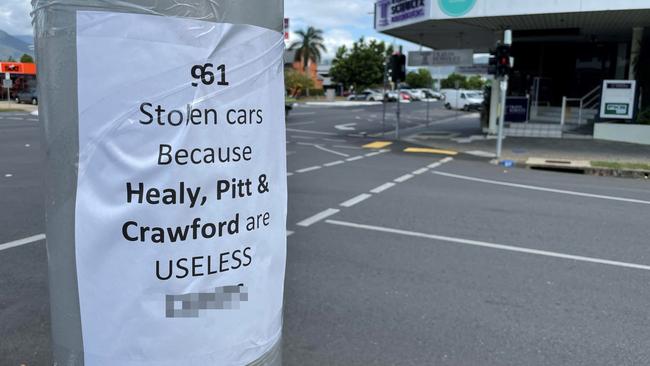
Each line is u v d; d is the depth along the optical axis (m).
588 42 27.39
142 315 1.80
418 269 5.84
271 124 1.95
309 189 10.53
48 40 1.69
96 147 1.70
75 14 1.64
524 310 4.79
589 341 4.20
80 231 1.74
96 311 1.79
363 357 3.92
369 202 9.34
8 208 8.17
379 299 5.00
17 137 19.80
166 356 1.84
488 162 15.54
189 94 1.73
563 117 21.77
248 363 2.00
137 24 1.65
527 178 12.66
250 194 1.90
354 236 7.12
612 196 10.41
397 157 16.28
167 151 1.73
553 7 16.73
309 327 4.39
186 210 1.78
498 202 9.57
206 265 1.84
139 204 1.73
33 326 4.31
